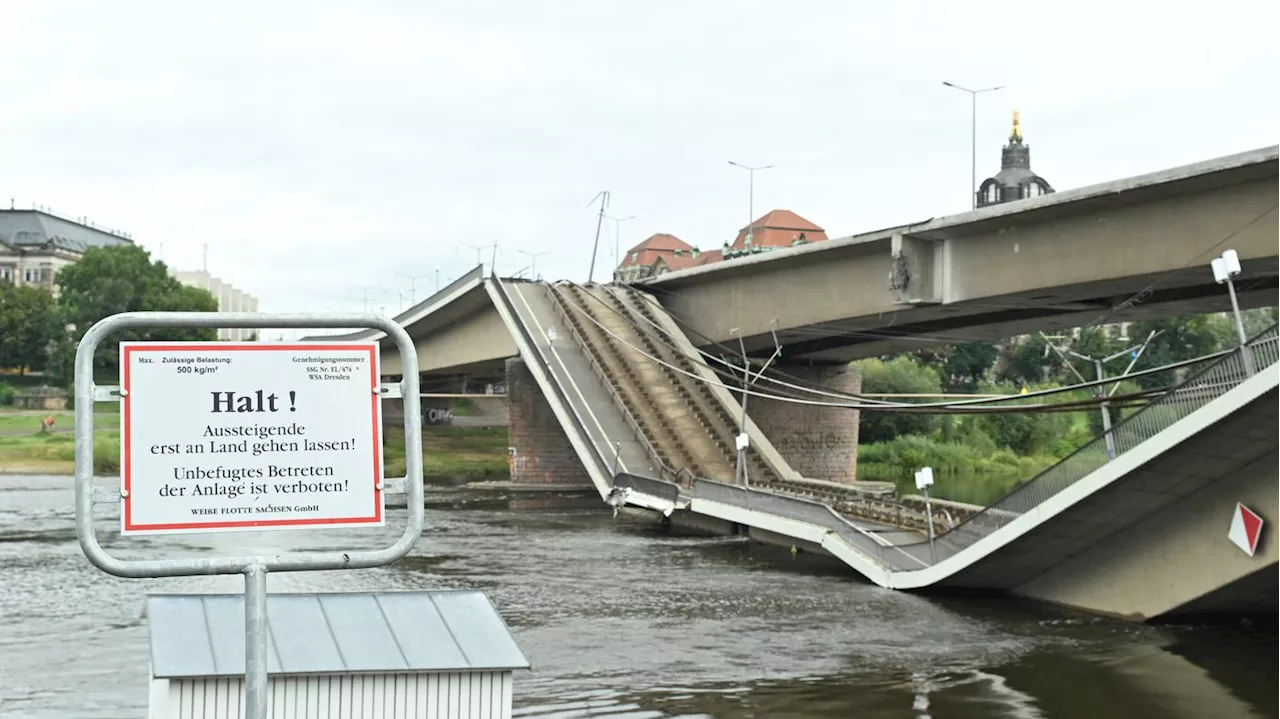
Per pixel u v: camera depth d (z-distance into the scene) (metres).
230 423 7.46
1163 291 56.34
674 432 66.06
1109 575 37.78
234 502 7.44
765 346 78.00
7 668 29.67
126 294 163.12
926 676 29.80
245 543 51.38
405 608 18.28
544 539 57.06
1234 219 44.28
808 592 42.03
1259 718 26.11
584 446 65.50
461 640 17.30
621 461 63.75
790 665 30.88
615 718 25.56
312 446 7.57
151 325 7.29
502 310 78.88
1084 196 47.66
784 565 48.75
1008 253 53.53
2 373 171.12
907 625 36.34
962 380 161.50
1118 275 48.59
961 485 102.31
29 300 166.50
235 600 18.45
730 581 44.50
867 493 55.34
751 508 53.59
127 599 39.91
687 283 76.31
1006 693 28.14
